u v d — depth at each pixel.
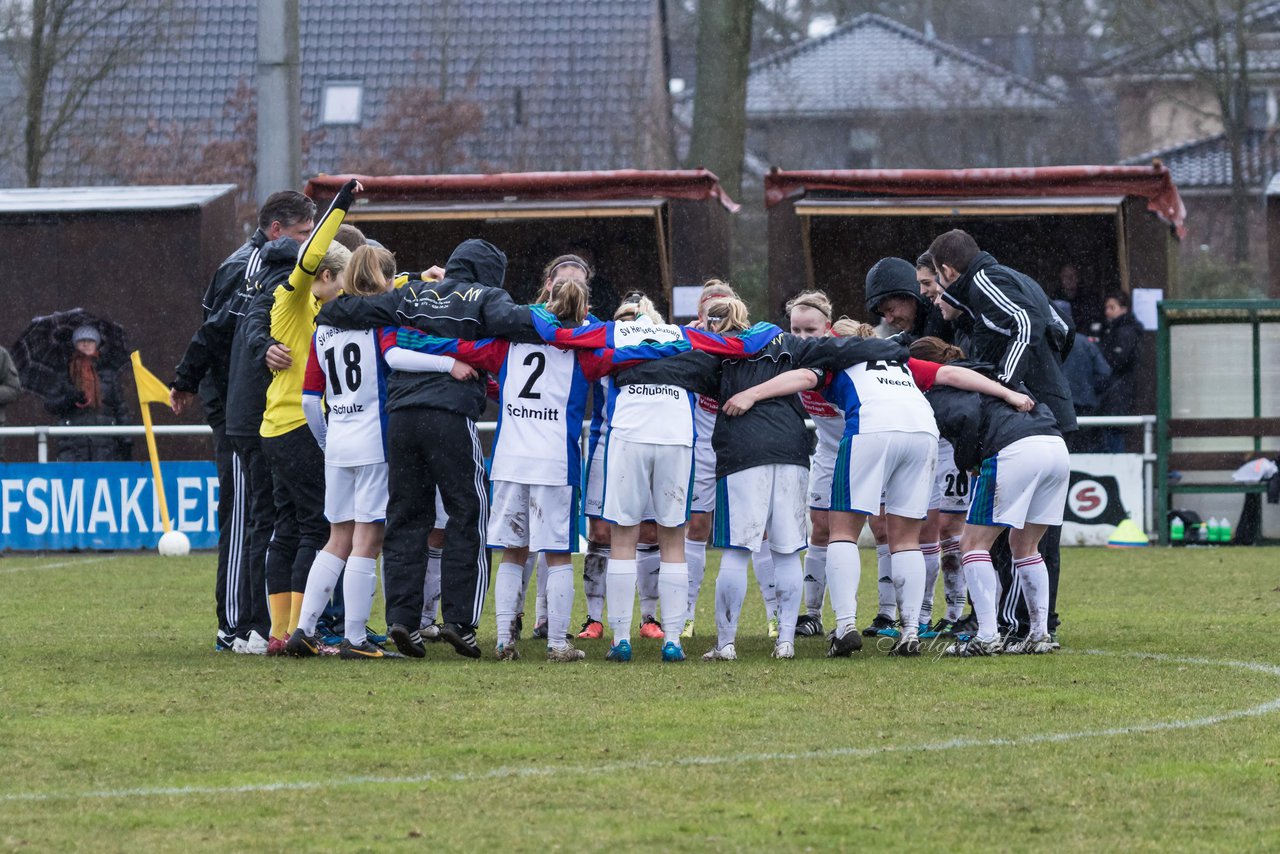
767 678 19.19
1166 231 42.62
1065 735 15.57
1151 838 11.96
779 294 44.94
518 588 21.52
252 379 21.61
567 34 89.31
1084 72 105.00
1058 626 24.45
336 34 89.69
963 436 21.22
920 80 109.25
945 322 23.69
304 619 21.45
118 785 13.68
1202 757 14.59
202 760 14.59
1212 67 89.19
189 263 43.12
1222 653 21.56
